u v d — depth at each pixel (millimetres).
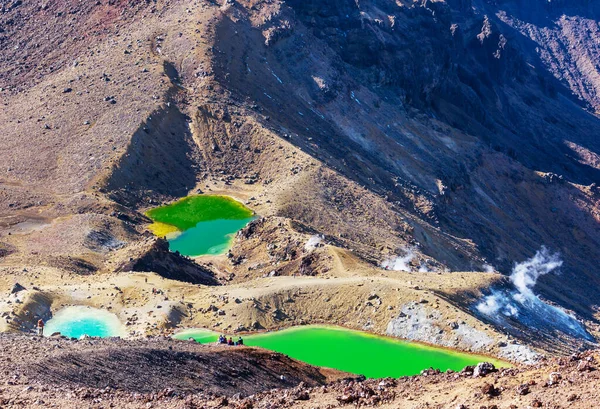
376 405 48938
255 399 52844
